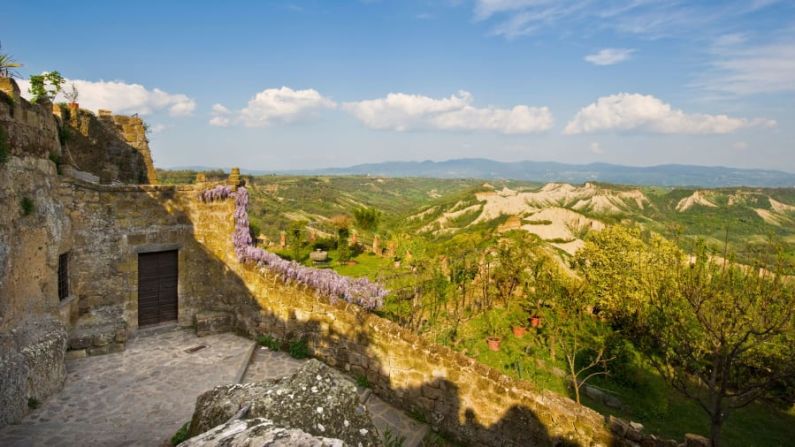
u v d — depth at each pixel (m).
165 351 11.38
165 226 12.75
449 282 17.56
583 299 15.22
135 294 12.35
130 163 16.64
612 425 7.63
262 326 12.39
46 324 9.37
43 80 12.20
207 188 13.09
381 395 10.35
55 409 8.27
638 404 12.74
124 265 12.15
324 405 5.12
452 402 9.35
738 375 11.27
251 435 3.40
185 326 13.16
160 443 7.25
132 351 11.30
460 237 23.66
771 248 8.52
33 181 9.19
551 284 16.02
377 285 11.70
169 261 13.03
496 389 8.84
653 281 12.30
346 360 11.01
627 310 15.20
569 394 13.16
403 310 14.80
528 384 8.71
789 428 11.91
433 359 9.63
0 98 7.98
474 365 9.19
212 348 11.68
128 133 16.78
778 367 8.63
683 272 8.88
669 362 12.23
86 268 11.56
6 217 8.03
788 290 7.88
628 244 18.75
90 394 8.95
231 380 9.83
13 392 7.66
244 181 13.72
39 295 9.22
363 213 36.09
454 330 15.98
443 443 9.05
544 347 16.00
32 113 9.22
